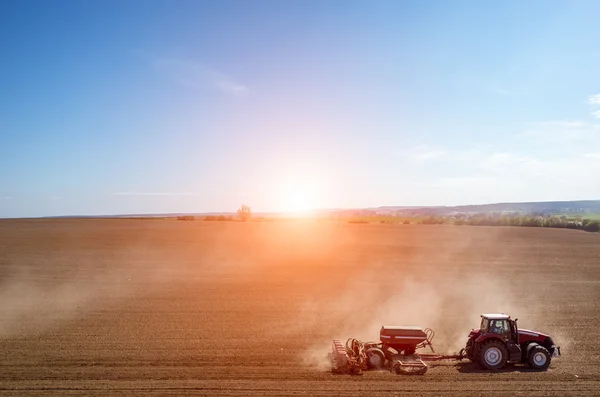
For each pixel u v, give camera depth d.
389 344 15.77
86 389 13.45
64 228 82.56
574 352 17.53
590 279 35.25
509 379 14.45
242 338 19.06
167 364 15.70
